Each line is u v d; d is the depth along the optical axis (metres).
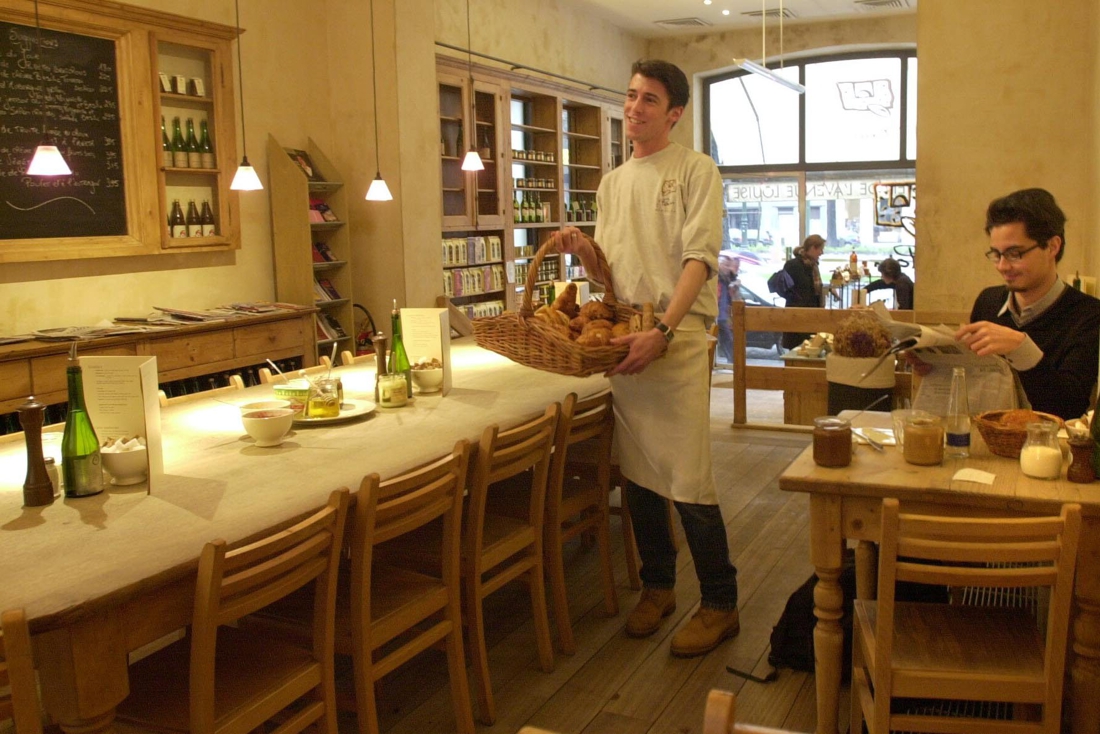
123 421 2.32
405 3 6.67
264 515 2.06
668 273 3.09
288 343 5.96
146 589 1.70
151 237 5.42
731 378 9.73
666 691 2.85
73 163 5.01
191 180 5.77
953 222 5.30
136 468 2.31
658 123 3.02
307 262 6.26
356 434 2.83
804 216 10.94
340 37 6.79
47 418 4.55
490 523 2.97
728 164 11.21
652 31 10.74
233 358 5.53
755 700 2.78
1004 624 2.21
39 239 4.87
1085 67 4.97
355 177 6.87
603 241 3.25
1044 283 2.72
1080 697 2.03
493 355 4.45
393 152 6.71
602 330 2.80
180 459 2.57
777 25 10.35
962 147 5.23
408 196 6.80
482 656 2.70
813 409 6.52
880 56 10.36
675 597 3.53
